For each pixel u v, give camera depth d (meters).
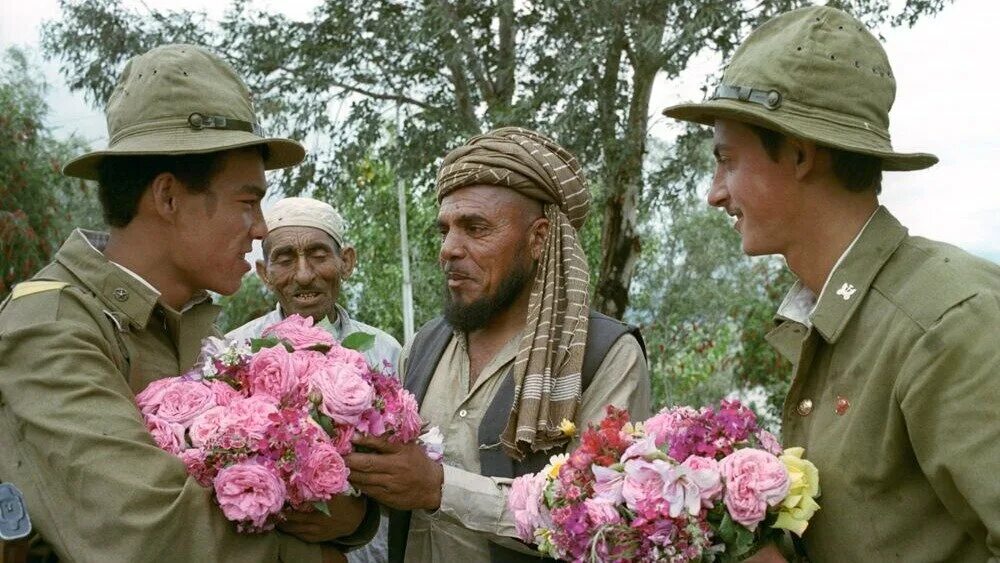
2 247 13.32
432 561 2.92
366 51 14.21
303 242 4.41
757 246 2.37
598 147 12.65
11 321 2.39
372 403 2.42
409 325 15.66
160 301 2.58
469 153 3.01
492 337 3.04
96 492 2.21
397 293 17.08
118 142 2.59
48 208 14.62
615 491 2.23
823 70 2.27
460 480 2.65
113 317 2.50
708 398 19.55
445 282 3.09
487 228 2.96
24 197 14.38
